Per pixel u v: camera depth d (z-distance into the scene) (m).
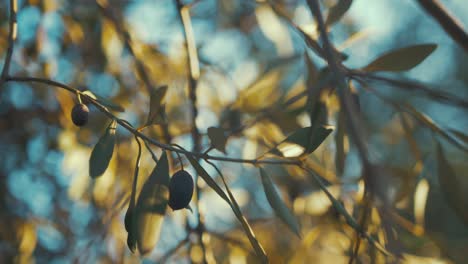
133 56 1.06
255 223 1.05
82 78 1.17
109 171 1.05
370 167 0.62
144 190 0.63
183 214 1.01
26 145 1.30
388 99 0.79
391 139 1.14
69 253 1.21
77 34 1.15
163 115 0.68
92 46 1.15
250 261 0.96
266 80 1.01
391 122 1.16
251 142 0.98
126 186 1.06
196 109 0.96
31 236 1.18
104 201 1.08
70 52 1.19
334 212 0.93
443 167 0.80
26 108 1.25
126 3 1.30
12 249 1.20
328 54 0.67
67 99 1.13
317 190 0.94
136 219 0.62
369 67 0.77
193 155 0.65
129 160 1.06
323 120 0.81
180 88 1.13
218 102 1.09
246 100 1.00
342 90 0.65
